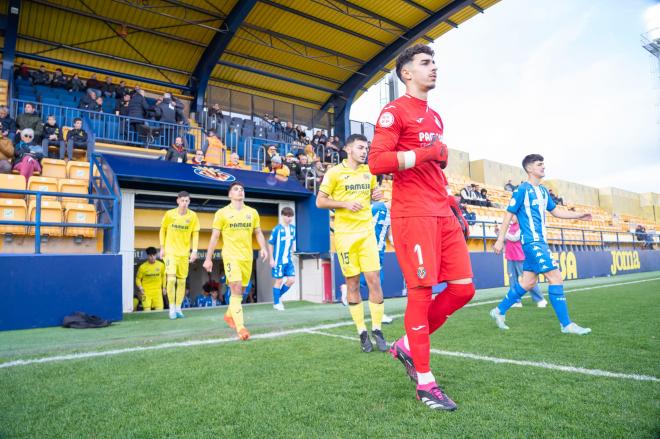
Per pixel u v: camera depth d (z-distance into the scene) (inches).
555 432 64.3
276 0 563.8
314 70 727.7
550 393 83.7
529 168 168.6
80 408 80.5
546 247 162.9
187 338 161.0
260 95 757.9
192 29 587.2
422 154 79.7
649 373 98.0
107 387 94.1
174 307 252.7
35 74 512.4
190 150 488.7
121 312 238.7
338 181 146.5
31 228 277.9
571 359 113.3
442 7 598.9
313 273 384.5
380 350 132.3
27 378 102.4
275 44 652.1
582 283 456.1
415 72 88.9
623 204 1289.4
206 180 341.4
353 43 667.4
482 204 687.7
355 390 88.8
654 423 67.2
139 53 607.5
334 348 136.5
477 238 521.0
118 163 317.7
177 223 257.9
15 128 378.3
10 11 479.8
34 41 545.3
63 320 216.5
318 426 69.3
